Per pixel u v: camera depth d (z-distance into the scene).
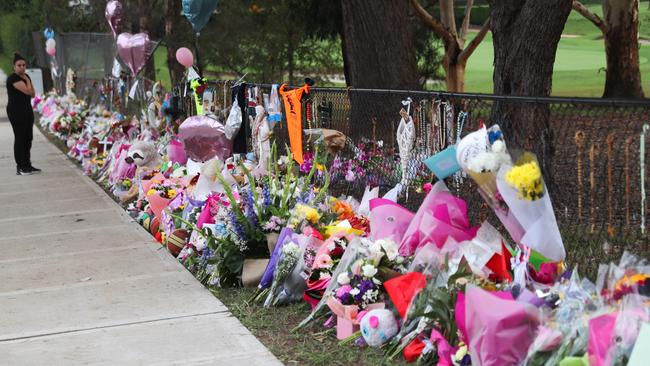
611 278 4.45
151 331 6.19
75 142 18.03
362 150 8.53
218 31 21.64
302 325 6.14
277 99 9.64
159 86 14.23
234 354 5.65
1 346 5.97
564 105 6.04
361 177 8.53
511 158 5.12
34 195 12.86
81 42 23.77
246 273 7.21
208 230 7.47
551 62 9.45
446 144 6.90
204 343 5.89
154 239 9.33
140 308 6.77
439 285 5.43
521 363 4.50
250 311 6.59
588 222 6.12
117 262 8.35
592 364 4.08
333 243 6.49
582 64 25.41
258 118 9.73
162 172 11.39
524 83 9.45
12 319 6.60
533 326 4.51
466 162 5.19
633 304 4.16
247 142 10.55
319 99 9.27
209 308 6.71
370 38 14.20
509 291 4.91
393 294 5.55
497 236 5.61
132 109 16.75
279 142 10.29
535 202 4.99
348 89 8.29
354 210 7.80
